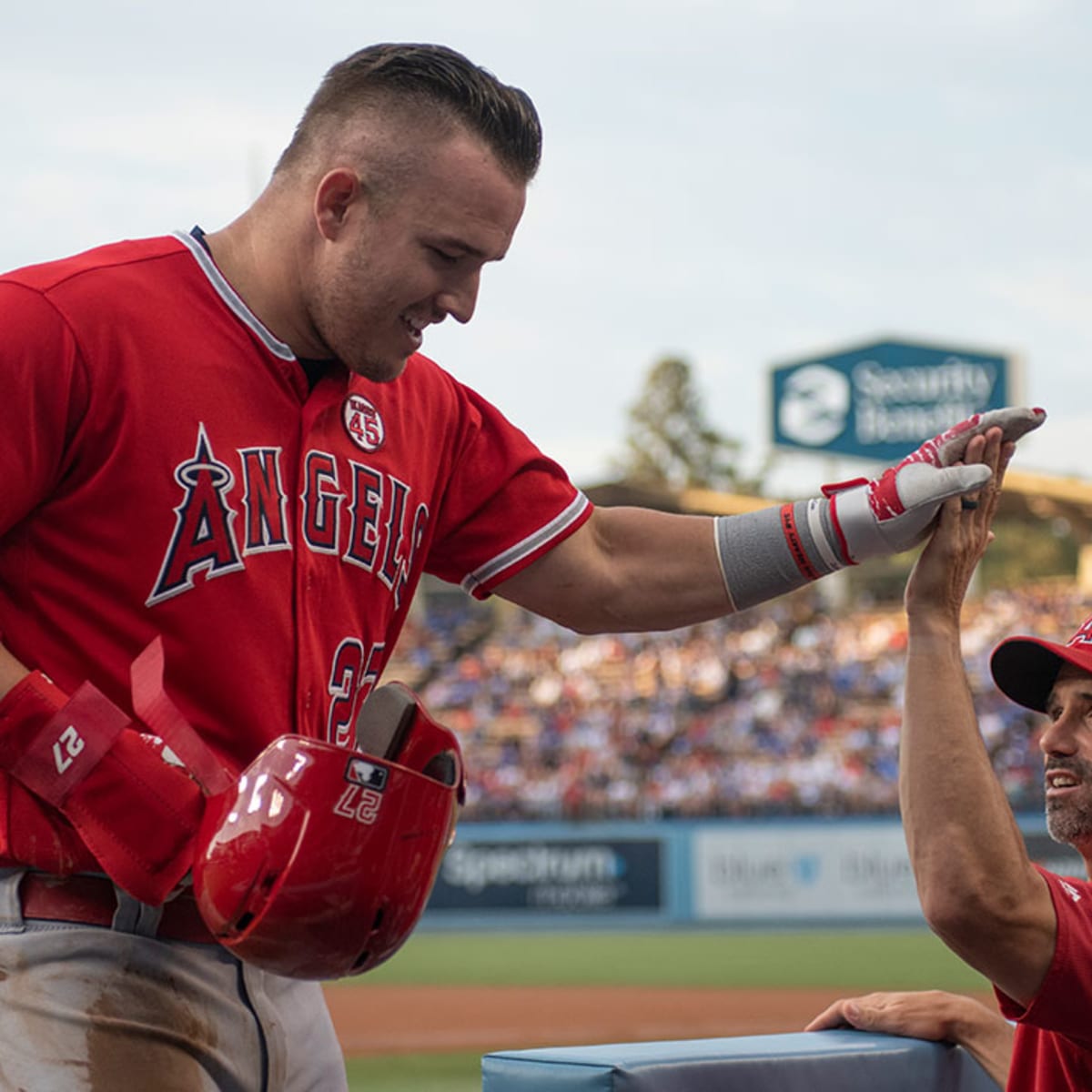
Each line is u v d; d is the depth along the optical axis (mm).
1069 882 4012
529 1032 15891
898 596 46781
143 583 3303
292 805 2965
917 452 4027
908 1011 4082
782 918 29250
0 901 3285
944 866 3812
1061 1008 3801
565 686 38656
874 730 35031
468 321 3473
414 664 41188
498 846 30578
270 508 3426
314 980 3146
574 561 4105
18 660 3260
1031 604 39562
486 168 3303
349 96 3344
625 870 29984
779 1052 3693
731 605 4125
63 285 3275
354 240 3318
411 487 3770
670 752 35344
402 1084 12641
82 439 3266
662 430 85062
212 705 3350
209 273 3441
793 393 45562
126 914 3246
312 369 3555
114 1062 3221
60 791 3074
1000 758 32125
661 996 18891
